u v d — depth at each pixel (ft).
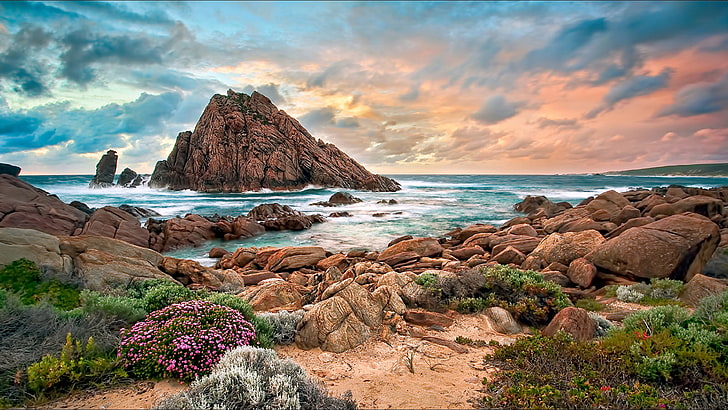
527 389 15.51
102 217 78.13
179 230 89.10
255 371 15.56
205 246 89.30
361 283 37.11
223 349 18.79
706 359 17.06
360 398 16.35
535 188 279.69
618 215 82.53
